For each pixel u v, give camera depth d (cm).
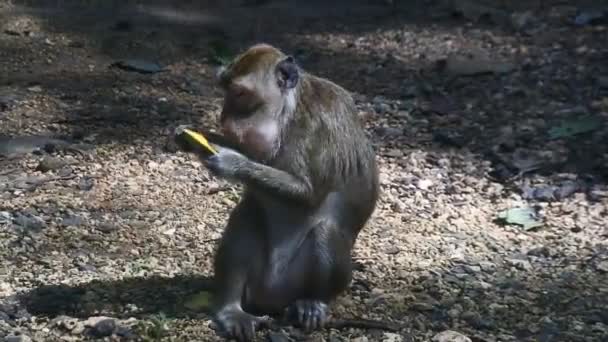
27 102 1542
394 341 936
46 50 1752
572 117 1501
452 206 1269
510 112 1538
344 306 1002
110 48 1775
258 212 968
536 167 1362
